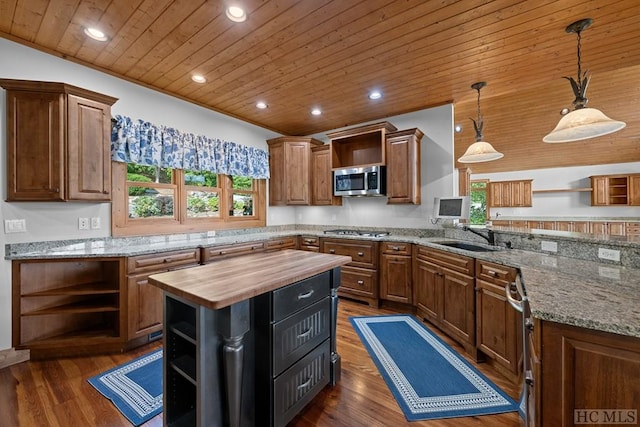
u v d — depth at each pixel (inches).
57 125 88.1
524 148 246.8
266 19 76.9
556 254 84.6
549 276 59.6
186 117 133.3
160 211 127.6
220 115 150.2
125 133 109.3
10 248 86.7
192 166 134.3
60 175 88.4
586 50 92.0
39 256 86.5
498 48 91.2
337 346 96.9
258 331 56.9
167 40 87.4
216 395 50.4
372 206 164.2
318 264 70.4
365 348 95.4
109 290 93.4
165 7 72.5
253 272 62.4
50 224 94.4
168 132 124.9
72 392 71.9
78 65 99.8
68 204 98.2
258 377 57.1
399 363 86.1
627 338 34.3
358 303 143.6
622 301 43.4
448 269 102.4
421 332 108.1
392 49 91.9
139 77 112.0
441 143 140.7
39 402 68.1
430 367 84.0
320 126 179.0
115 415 63.8
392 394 71.7
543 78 113.0
